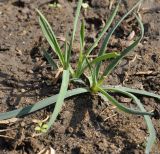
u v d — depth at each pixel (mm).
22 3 804
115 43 717
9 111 594
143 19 772
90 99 620
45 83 644
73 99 620
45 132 581
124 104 620
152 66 675
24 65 678
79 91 612
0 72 663
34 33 738
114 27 621
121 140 572
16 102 619
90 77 631
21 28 749
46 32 625
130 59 688
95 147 565
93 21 772
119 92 628
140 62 683
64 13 785
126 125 589
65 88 571
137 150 560
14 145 566
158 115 607
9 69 669
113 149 562
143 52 701
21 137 573
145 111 570
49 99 603
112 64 604
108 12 790
